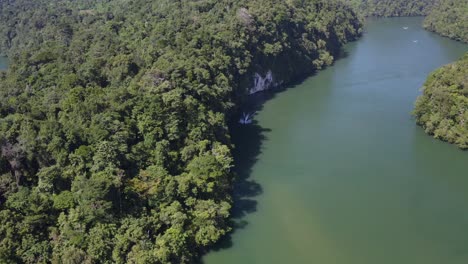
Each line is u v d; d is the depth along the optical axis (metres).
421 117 143.62
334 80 191.38
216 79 140.50
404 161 127.06
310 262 91.44
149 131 107.12
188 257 88.88
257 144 138.25
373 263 91.25
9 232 78.88
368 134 142.50
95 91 116.38
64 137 96.94
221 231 95.31
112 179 90.50
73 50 153.75
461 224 102.19
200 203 96.81
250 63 172.38
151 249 85.75
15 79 137.00
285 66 189.25
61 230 83.62
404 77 192.00
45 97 119.62
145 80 121.06
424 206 108.25
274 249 94.62
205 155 107.38
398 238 98.00
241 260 91.50
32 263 78.44
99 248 81.94
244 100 167.88
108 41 158.62
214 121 120.31
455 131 134.00
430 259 92.31
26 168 92.25
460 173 121.50
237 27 171.75
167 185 95.94
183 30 158.88
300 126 149.38
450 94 137.50
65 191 88.62
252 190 114.50
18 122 98.31
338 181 118.00
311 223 102.38
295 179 119.25
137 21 180.88
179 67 126.31
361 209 107.06
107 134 99.19
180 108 113.94
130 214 89.88
